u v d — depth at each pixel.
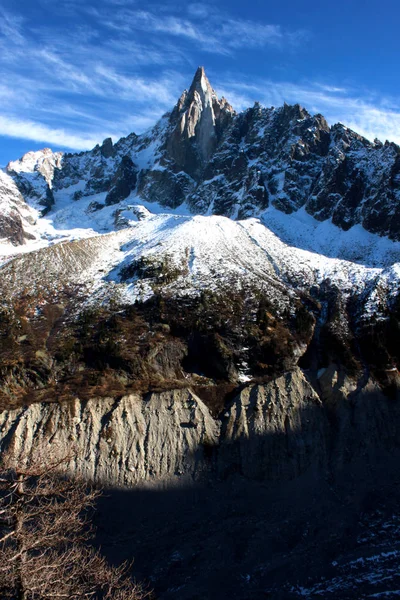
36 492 22.72
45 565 22.34
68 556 24.14
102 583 25.84
